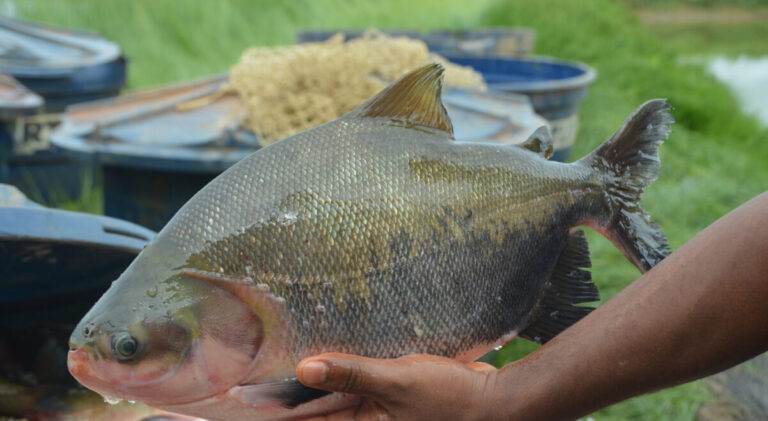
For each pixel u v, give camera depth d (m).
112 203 3.04
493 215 1.03
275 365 0.95
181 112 3.00
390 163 0.99
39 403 1.68
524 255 1.06
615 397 1.00
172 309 0.93
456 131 2.88
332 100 2.77
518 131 2.99
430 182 1.00
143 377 0.93
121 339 0.92
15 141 4.45
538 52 9.33
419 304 0.98
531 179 1.06
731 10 19.67
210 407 0.97
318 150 0.99
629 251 1.10
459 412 0.99
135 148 2.77
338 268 0.95
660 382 0.97
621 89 8.36
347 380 0.91
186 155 2.70
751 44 15.70
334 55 2.89
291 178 0.97
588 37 9.77
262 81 2.83
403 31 7.41
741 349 0.92
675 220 5.15
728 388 3.12
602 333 0.98
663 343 0.95
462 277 1.00
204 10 8.06
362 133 1.01
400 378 0.95
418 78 1.03
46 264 1.52
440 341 1.01
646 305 0.96
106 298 0.96
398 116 1.04
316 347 0.95
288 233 0.94
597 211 1.12
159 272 0.94
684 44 15.01
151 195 2.91
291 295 0.94
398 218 0.97
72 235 1.43
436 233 0.99
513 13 10.25
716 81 11.04
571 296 1.09
